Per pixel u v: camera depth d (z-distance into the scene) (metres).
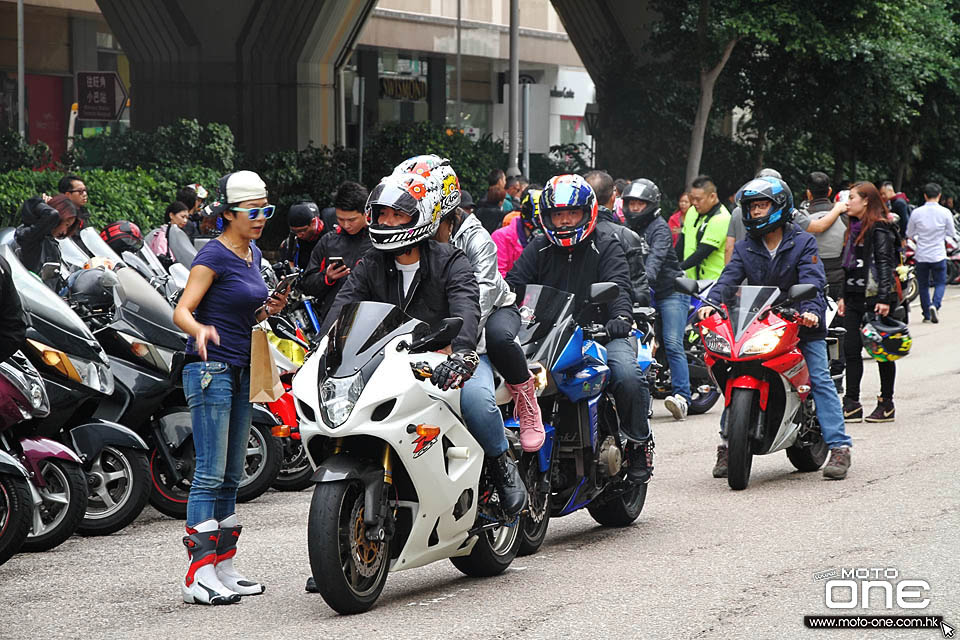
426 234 9.73
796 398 14.52
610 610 9.55
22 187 27.77
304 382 9.31
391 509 9.48
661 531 12.39
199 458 10.10
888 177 59.75
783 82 49.38
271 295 10.07
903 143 56.97
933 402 20.47
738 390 14.23
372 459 9.49
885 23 43.75
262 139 48.75
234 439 10.26
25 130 53.50
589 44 52.78
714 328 14.35
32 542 11.91
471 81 75.75
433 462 9.48
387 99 70.06
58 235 14.89
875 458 15.94
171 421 13.52
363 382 9.19
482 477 10.32
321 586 9.20
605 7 51.59
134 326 13.19
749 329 14.18
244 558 11.63
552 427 11.38
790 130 51.28
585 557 11.39
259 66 48.56
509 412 10.89
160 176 33.72
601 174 17.73
